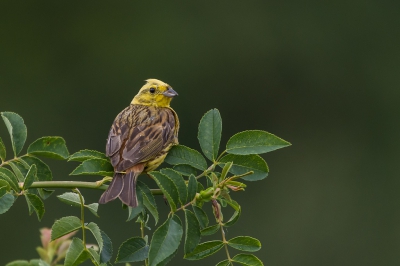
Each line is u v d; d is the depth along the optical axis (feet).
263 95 57.36
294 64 57.62
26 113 54.80
